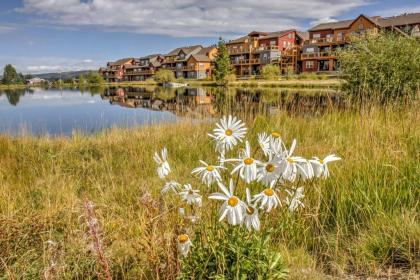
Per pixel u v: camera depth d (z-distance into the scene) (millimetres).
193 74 87062
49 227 3236
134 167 6055
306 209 3219
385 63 10188
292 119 8188
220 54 60375
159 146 7164
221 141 1792
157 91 47281
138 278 2459
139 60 114188
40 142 8984
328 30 60500
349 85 11617
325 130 6809
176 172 4816
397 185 3619
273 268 2012
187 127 9125
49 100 37344
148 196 2133
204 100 23266
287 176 1659
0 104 32344
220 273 1944
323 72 57094
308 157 4484
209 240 2049
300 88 31469
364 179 3719
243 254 1966
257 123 7414
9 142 8523
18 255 2701
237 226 1945
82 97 41312
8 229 2975
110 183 5102
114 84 97812
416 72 9820
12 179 5441
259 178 1652
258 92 26438
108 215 3643
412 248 2707
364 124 5891
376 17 56875
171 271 1980
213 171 1742
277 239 2830
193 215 2199
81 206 3514
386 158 4102
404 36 11656
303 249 2816
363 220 3270
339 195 3574
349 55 11555
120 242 2961
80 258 2564
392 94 8773
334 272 2584
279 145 1730
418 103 6590
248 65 74125
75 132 10352
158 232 2158
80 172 5910
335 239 2998
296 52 65375
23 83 119750
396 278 2438
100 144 8273
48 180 5113
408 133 5008
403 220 2969
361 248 2775
